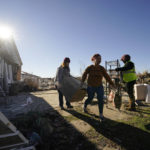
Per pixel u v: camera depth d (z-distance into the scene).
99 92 3.23
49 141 2.13
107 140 2.21
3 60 9.30
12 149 1.70
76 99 3.50
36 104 5.05
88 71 3.32
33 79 12.70
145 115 3.47
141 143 2.09
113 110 4.00
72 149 1.96
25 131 2.38
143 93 5.43
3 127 1.58
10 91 8.00
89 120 3.14
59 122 3.02
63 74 3.64
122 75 4.25
